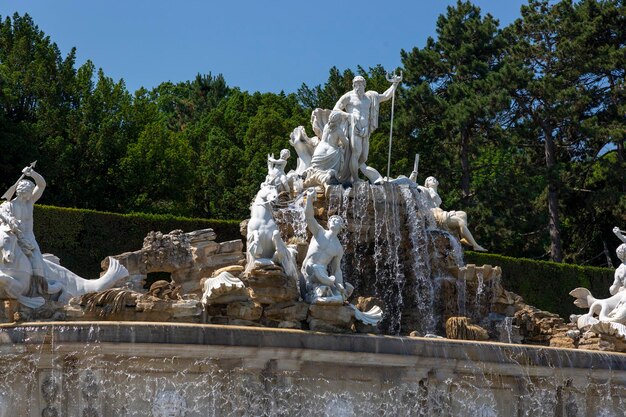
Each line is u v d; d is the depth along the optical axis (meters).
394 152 58.19
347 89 62.91
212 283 26.16
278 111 65.25
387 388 26.84
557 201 57.47
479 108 55.88
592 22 59.56
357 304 29.23
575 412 29.80
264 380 25.31
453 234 34.09
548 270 45.22
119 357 24.17
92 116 54.31
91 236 37.97
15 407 24.48
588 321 33.06
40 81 52.91
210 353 24.41
